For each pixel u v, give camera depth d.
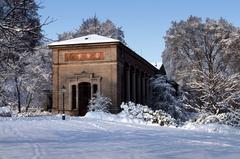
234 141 19.45
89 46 55.00
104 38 55.84
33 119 33.62
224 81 38.88
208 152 14.28
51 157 12.49
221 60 68.19
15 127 23.67
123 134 21.02
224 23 72.88
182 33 74.06
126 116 39.97
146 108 40.34
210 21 73.19
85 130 23.08
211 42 71.00
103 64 54.38
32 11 11.55
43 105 67.50
